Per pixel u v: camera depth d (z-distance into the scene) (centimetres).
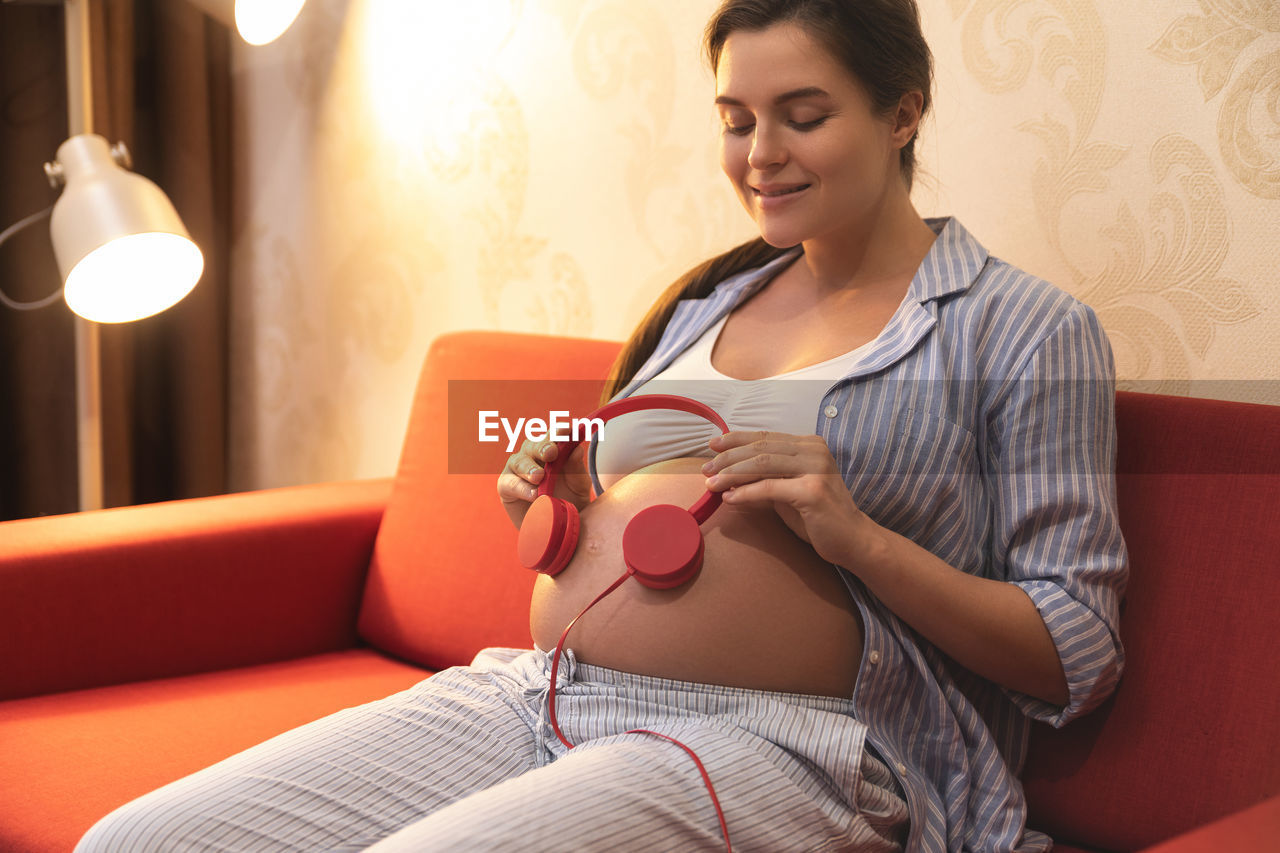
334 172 207
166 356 228
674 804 75
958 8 124
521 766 91
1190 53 108
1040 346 91
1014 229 122
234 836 79
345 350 211
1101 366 92
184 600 138
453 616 138
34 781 102
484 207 181
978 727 91
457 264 187
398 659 148
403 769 88
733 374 106
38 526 135
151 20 222
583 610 90
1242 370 107
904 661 90
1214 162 107
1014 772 95
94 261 165
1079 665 87
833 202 95
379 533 151
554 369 140
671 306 119
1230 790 87
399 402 202
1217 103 106
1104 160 114
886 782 86
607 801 73
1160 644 93
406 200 194
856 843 82
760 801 77
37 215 177
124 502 220
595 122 163
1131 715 93
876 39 92
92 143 167
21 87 207
